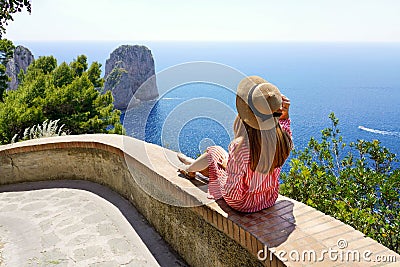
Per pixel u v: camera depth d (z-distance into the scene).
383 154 4.71
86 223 4.42
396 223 3.51
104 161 5.41
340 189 4.02
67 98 14.38
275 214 2.69
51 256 3.75
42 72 18.61
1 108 13.20
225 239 2.78
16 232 4.33
